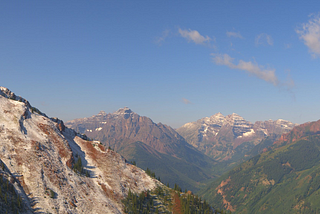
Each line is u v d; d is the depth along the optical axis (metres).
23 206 122.31
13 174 137.62
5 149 148.88
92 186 179.38
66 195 148.88
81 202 153.25
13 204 118.06
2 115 170.38
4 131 159.75
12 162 144.25
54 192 143.88
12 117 173.75
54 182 150.88
